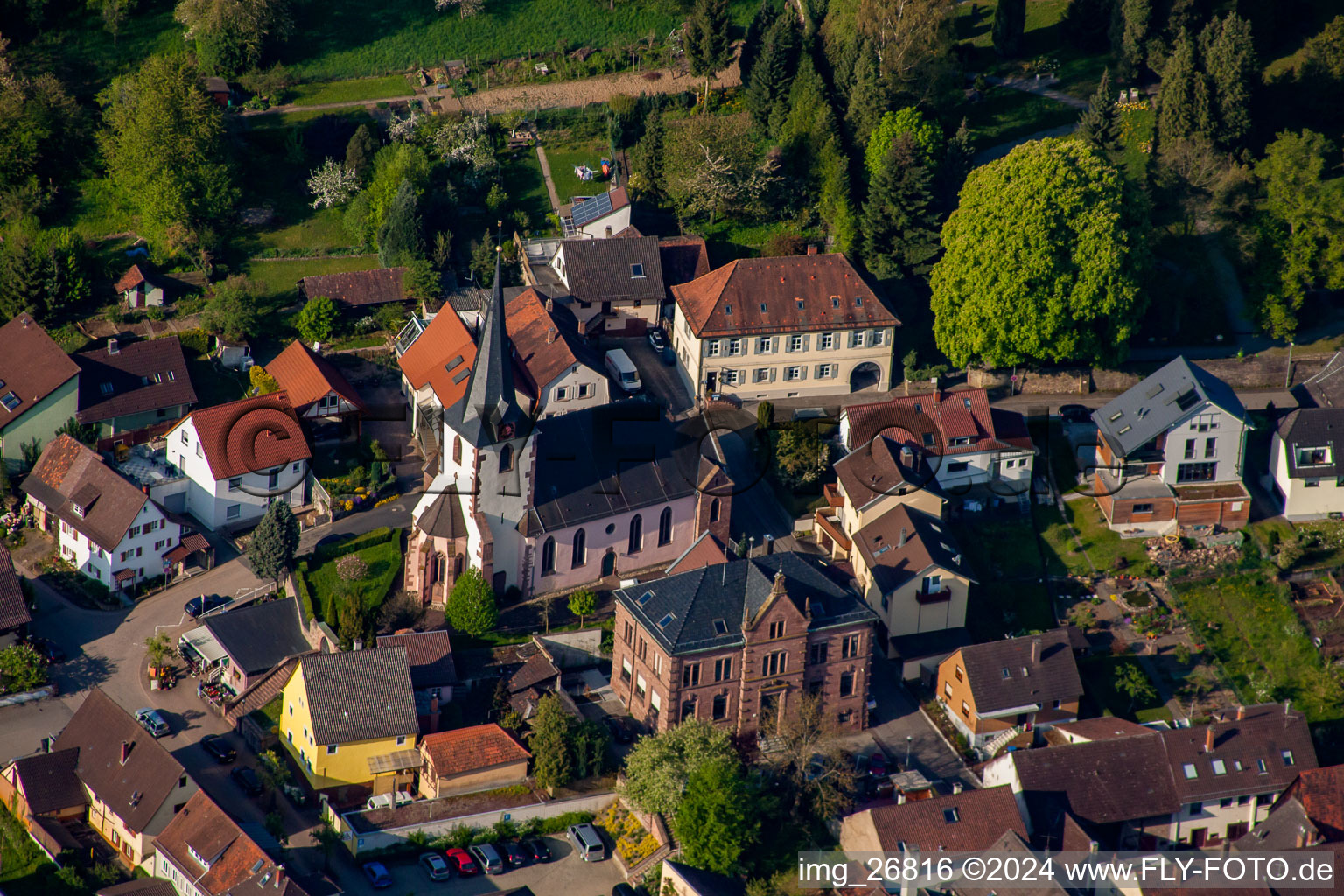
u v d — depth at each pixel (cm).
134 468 12862
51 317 14250
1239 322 14438
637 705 10900
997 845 9656
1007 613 11862
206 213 15125
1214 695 11300
